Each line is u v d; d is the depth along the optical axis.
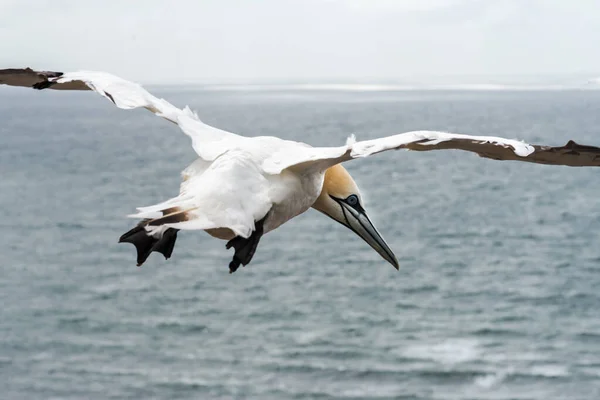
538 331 45.50
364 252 61.31
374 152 7.74
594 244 65.06
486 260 60.31
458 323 46.69
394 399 37.88
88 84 8.84
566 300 50.78
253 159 8.09
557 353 42.66
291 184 8.18
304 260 59.44
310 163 8.25
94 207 81.75
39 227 72.94
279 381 40.00
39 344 45.06
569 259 60.47
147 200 86.06
